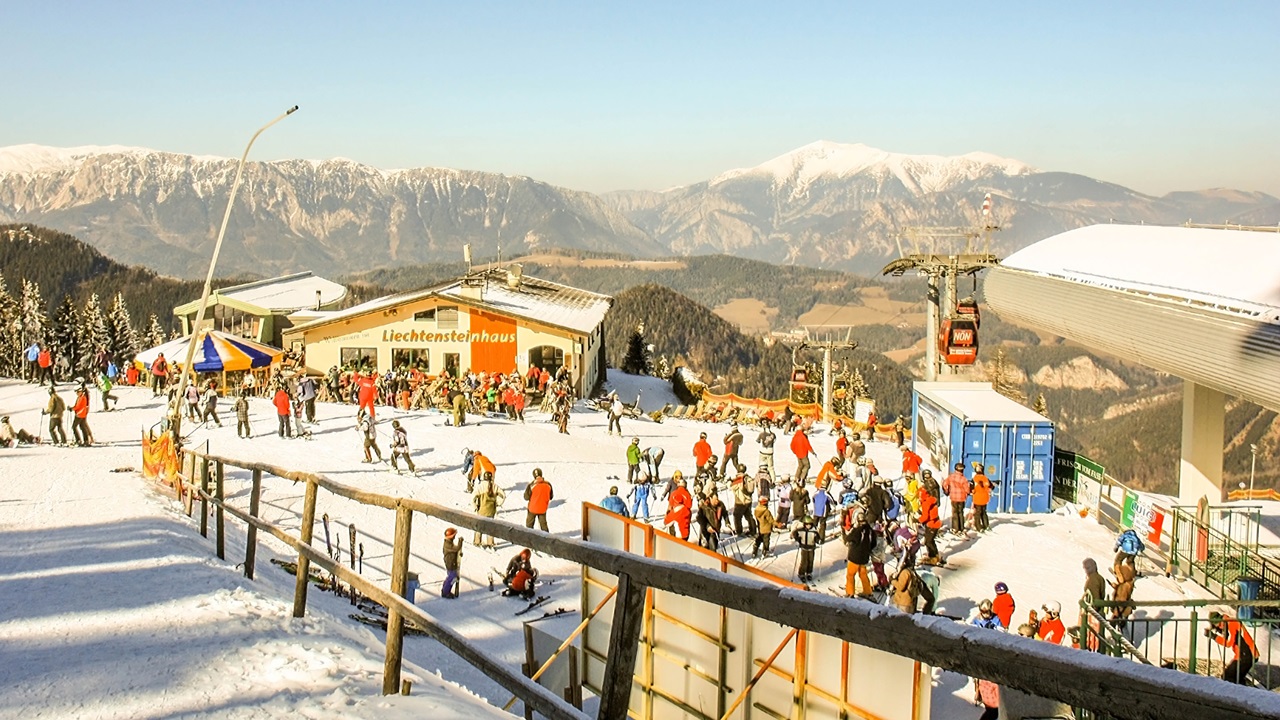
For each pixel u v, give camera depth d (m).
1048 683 2.03
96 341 110.50
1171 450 188.62
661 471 34.56
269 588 10.30
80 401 29.56
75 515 15.37
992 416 31.02
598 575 8.16
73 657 6.73
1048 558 24.95
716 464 29.48
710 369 193.00
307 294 71.44
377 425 38.25
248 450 32.91
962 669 2.25
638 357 94.44
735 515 25.94
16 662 6.64
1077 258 39.16
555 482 31.62
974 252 48.31
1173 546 24.25
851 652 5.94
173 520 15.59
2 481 20.67
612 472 33.53
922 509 24.06
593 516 8.31
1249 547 22.81
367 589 6.14
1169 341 27.48
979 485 27.08
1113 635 14.81
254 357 40.06
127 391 44.31
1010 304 42.62
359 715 5.17
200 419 38.03
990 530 27.34
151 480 21.50
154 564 10.77
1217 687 1.76
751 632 6.41
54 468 23.28
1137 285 30.95
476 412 43.78
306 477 8.33
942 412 33.41
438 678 6.64
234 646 6.94
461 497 29.06
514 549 23.97
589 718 3.76
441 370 53.91
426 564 22.12
